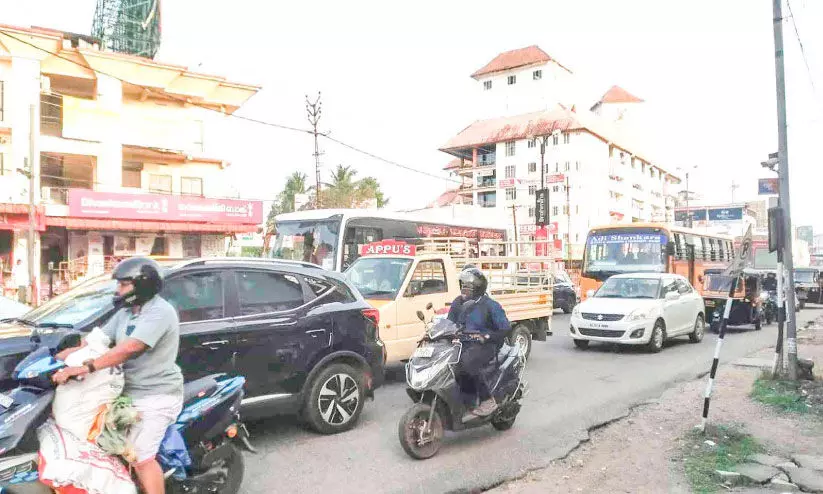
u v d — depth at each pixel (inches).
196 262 233.6
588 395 349.4
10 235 1020.5
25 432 137.7
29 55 1054.4
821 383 359.9
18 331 193.2
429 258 403.2
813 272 1318.9
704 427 270.5
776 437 263.1
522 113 2918.3
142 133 1208.2
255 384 236.4
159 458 152.3
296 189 2082.9
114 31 1471.5
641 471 225.1
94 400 140.7
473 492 205.2
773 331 722.2
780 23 376.5
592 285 831.1
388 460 232.8
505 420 269.7
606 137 2687.0
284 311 249.9
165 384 150.8
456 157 3235.7
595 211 2593.5
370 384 275.9
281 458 233.8
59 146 1087.0
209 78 1289.4
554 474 223.3
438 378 233.0
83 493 138.0
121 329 149.2
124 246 1131.3
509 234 1041.5
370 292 386.9
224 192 1344.7
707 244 982.4
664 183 3595.0
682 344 586.9
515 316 441.1
